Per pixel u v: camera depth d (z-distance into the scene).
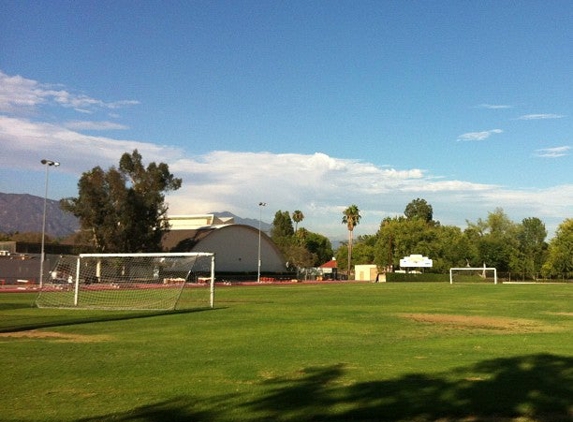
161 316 25.45
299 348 14.77
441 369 11.47
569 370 11.36
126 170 75.94
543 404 8.55
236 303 35.44
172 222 113.19
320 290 58.50
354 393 9.31
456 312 27.91
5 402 8.80
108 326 20.84
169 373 11.15
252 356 13.32
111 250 69.81
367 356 13.27
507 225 120.62
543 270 111.00
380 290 59.09
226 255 100.69
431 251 119.81
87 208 68.94
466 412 8.14
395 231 123.12
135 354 13.70
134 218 71.19
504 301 38.19
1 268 66.69
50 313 27.34
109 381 10.36
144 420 7.78
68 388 9.77
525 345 15.27
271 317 24.72
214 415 8.00
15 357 13.23
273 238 141.50
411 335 17.92
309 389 9.62
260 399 8.94
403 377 10.62
